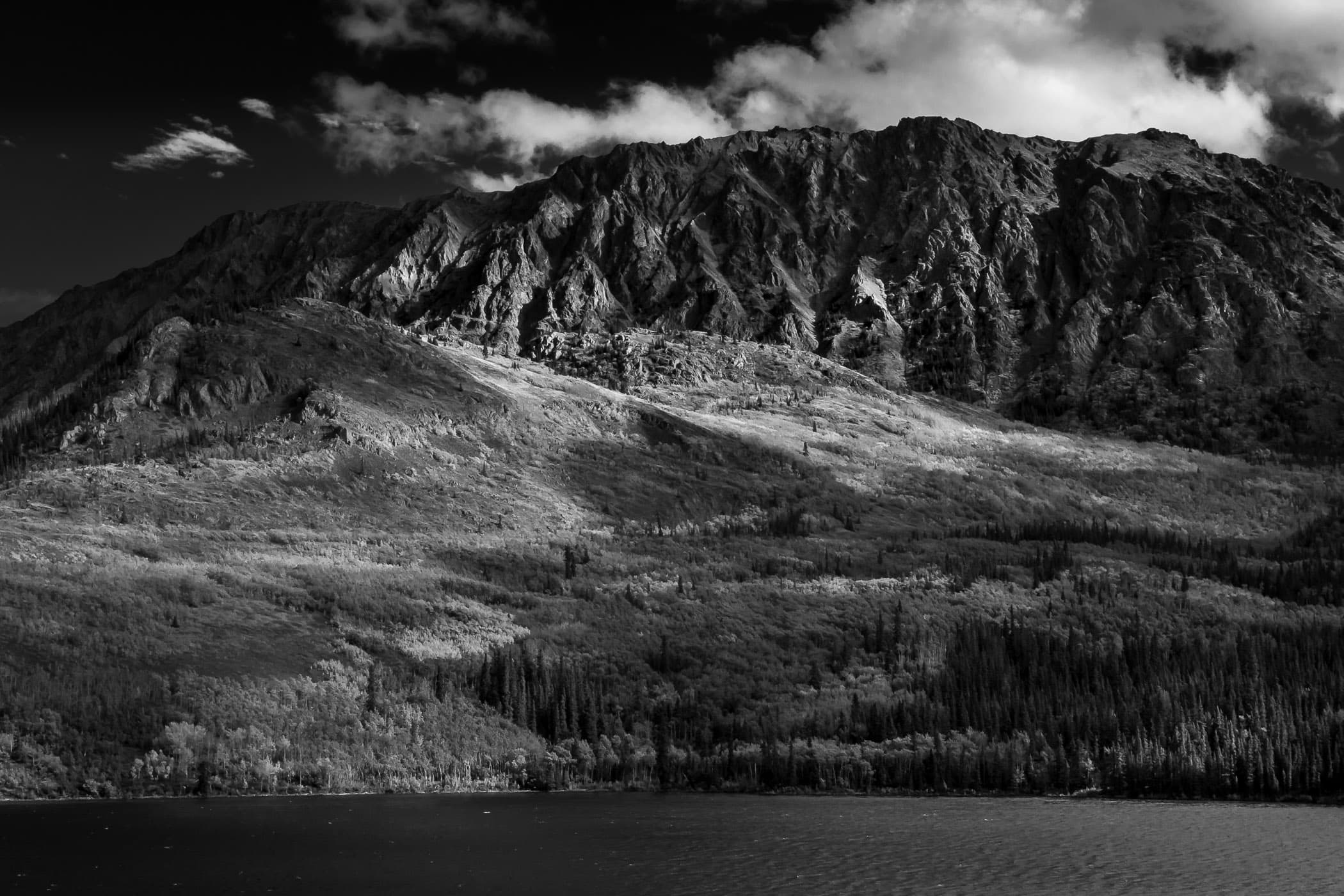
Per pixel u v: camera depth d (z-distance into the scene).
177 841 189.62
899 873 178.25
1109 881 172.75
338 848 189.75
